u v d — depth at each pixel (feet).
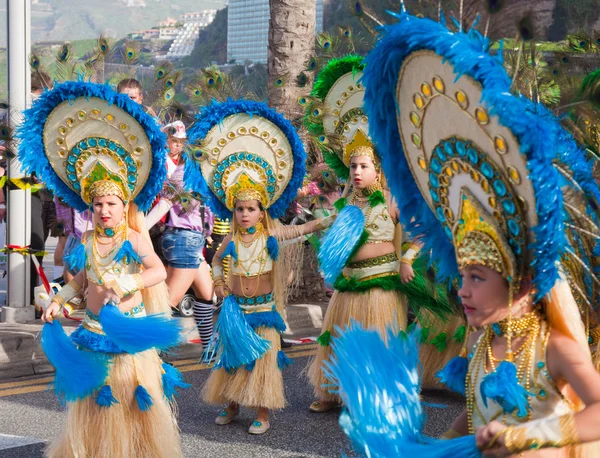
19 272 26.27
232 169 19.61
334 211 22.98
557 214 7.11
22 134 15.83
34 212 27.50
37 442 17.25
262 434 18.25
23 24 25.85
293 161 19.62
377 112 8.61
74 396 14.89
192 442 17.67
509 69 8.59
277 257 18.90
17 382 22.35
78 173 15.89
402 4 8.08
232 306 18.47
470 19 8.05
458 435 9.34
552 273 7.57
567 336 8.15
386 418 8.91
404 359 9.36
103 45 19.52
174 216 22.89
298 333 29.22
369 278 19.67
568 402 8.20
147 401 14.96
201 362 24.76
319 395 19.72
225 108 19.45
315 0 31.91
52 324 15.55
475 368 8.77
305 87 25.40
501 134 7.12
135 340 14.70
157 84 20.80
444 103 7.66
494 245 7.84
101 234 15.62
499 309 8.16
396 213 19.99
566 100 10.13
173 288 22.90
